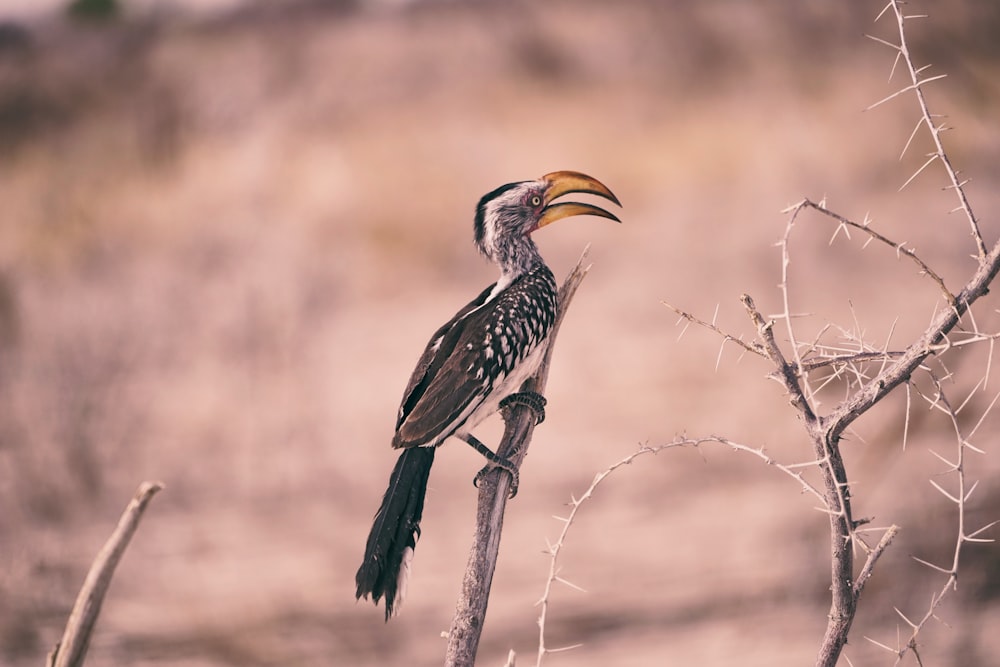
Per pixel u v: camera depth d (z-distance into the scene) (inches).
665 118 1016.9
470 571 160.9
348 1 1219.2
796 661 277.6
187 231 728.3
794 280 662.5
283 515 414.0
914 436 364.8
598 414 500.4
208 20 1217.4
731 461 425.4
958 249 648.4
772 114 956.6
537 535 384.2
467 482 442.9
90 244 759.1
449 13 1232.8
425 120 1034.1
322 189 845.2
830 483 130.8
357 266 729.6
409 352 613.6
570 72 1126.4
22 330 550.0
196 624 323.0
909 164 771.4
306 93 1053.2
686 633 300.7
